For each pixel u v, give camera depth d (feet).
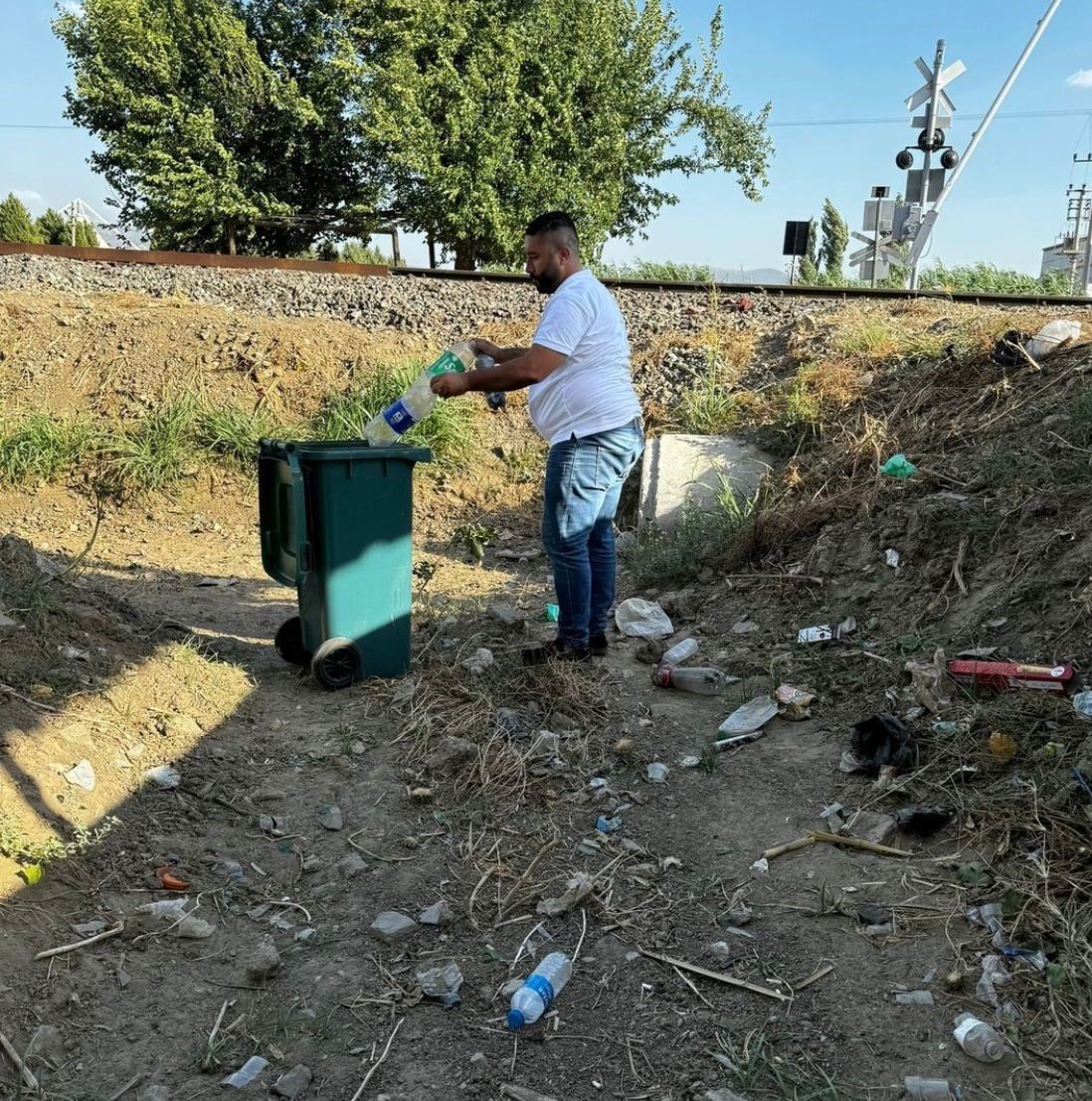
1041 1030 8.28
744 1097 7.81
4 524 25.34
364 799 12.40
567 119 75.97
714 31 84.58
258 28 82.89
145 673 14.35
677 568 20.74
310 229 85.56
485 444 29.12
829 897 10.28
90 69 78.33
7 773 10.82
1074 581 14.05
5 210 106.63
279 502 15.93
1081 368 19.81
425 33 75.31
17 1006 8.29
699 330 32.53
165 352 30.60
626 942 9.84
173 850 10.88
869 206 54.03
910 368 25.20
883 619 16.21
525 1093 7.86
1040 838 10.47
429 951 9.69
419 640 17.53
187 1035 8.40
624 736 14.11
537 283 15.48
